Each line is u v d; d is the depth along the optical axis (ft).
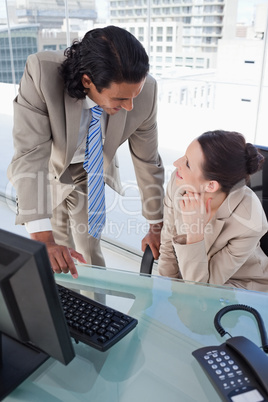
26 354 2.99
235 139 4.16
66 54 4.42
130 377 2.82
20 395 2.70
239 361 2.84
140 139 5.48
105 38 3.87
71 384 2.78
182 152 10.71
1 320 2.61
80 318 3.26
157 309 3.57
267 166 4.36
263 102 9.18
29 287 2.28
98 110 4.86
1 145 11.53
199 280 4.44
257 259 4.63
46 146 4.75
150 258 5.34
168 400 2.63
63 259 4.14
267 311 3.51
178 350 3.07
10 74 10.96
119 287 3.92
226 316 3.46
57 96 4.57
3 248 2.23
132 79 3.91
